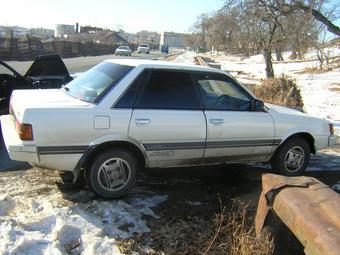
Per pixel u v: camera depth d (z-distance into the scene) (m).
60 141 5.22
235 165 7.49
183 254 4.45
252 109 6.50
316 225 3.52
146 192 6.02
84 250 4.31
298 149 6.98
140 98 5.64
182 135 5.84
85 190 5.83
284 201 3.98
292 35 21.19
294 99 13.57
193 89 6.02
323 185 4.22
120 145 5.54
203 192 6.21
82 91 5.85
